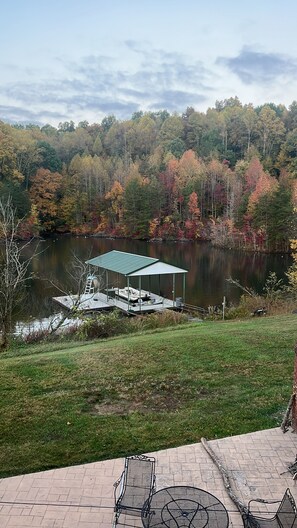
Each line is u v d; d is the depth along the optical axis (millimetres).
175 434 5668
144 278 31531
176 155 74750
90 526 4062
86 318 14414
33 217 52844
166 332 12047
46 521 4121
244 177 58625
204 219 58281
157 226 57375
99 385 7309
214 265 37469
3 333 12602
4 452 5309
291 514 3672
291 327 11195
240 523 4062
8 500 4398
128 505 3863
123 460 5082
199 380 7434
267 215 45406
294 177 57000
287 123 80812
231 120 83375
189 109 93375
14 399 6785
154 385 7266
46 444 5477
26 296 22516
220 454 5160
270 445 5348
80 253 43562
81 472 4852
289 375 7574
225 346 9297
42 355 9586
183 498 4031
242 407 6391
